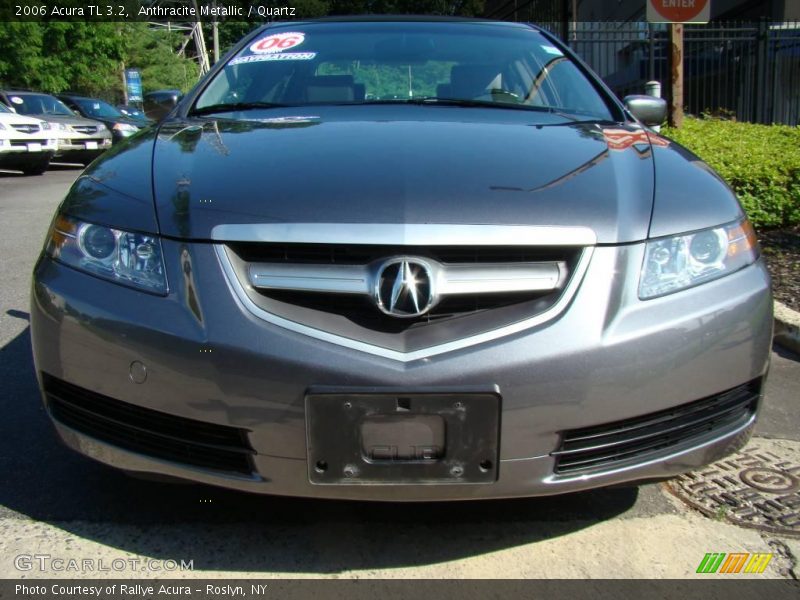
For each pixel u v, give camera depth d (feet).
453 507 8.41
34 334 7.53
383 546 7.70
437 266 6.64
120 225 7.22
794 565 7.52
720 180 8.39
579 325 6.61
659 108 11.65
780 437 10.38
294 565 7.37
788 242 19.93
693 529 8.11
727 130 24.77
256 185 7.23
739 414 7.64
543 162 7.83
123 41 87.86
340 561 7.44
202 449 6.89
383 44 11.96
